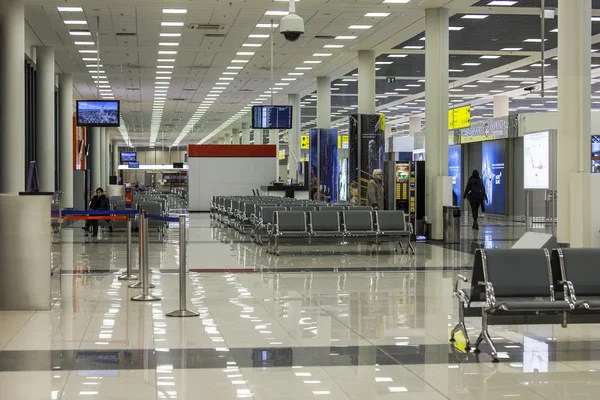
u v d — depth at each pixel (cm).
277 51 2438
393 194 1920
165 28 2036
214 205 2864
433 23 1831
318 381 553
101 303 916
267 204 1973
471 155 3102
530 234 949
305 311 862
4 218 861
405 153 3644
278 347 671
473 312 679
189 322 791
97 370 584
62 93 2933
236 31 2084
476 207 2211
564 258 695
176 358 626
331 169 2947
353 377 564
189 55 2503
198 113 4722
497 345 682
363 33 2139
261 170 3553
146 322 790
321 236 1495
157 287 1055
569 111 1125
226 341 695
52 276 886
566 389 531
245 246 1712
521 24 2042
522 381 553
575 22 1120
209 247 1689
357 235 1505
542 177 1900
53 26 1994
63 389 529
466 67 2848
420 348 668
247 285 1077
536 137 1931
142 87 3419
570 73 1124
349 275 1196
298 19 1066
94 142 4219
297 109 3722
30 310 863
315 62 2695
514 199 2734
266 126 2567
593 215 1086
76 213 1102
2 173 1675
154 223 1980
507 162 2747
